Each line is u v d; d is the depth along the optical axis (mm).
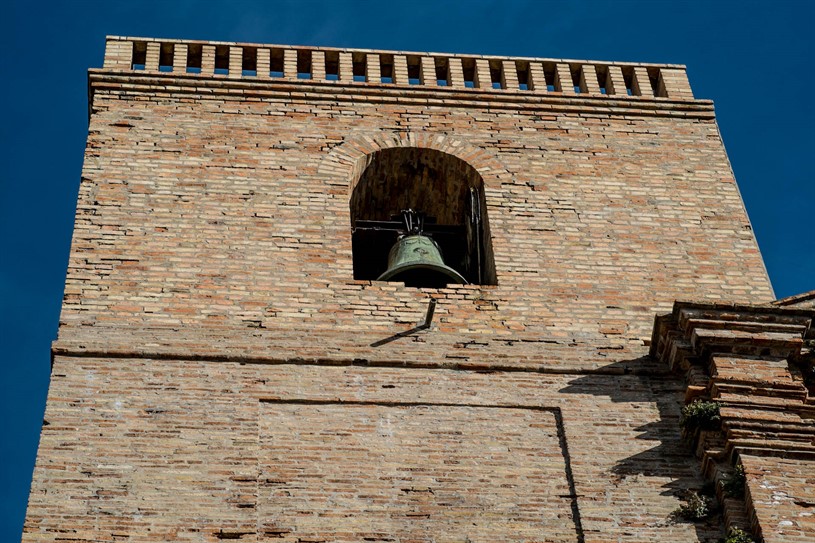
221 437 31594
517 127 40906
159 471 30719
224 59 42750
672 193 39344
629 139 40906
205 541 29547
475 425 32594
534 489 31297
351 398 32844
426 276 37719
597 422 32812
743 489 30812
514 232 37812
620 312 36031
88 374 32688
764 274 37406
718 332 33594
